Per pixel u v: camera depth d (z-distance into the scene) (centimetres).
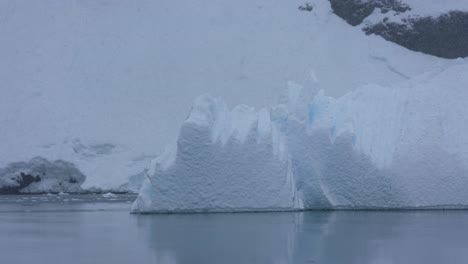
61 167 7188
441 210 3706
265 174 3500
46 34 9188
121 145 7669
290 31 9531
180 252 2116
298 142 3753
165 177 3441
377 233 2612
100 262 1941
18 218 3547
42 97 8275
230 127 3553
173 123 8188
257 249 2170
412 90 3997
